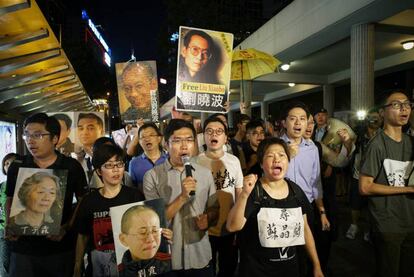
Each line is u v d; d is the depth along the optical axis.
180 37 4.36
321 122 6.87
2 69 5.75
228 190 3.59
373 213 3.06
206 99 4.45
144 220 2.44
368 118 5.68
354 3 8.27
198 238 2.92
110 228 2.64
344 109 17.91
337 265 4.82
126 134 6.41
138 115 5.85
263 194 2.78
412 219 2.97
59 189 2.65
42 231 2.58
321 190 3.90
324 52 12.34
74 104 11.27
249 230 2.77
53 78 7.60
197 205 2.97
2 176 6.79
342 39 10.53
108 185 2.68
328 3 9.35
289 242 2.72
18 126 8.47
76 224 2.71
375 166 3.02
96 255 2.63
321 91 19.70
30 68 6.79
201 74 4.43
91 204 2.68
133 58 6.08
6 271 3.81
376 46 11.91
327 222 3.88
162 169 3.03
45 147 2.78
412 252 3.00
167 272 2.70
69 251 2.92
